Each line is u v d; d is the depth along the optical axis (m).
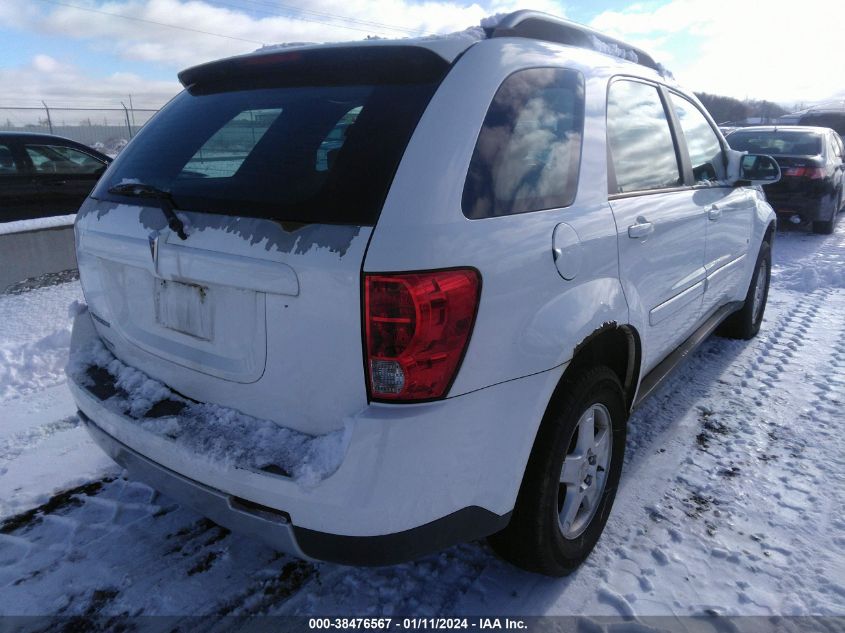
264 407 1.86
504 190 1.93
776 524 2.64
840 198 10.55
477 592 2.27
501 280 1.81
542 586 2.30
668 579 2.33
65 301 5.76
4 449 3.22
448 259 1.68
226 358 1.91
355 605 2.20
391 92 1.94
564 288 2.07
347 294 1.63
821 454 3.21
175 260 1.93
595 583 2.31
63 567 2.37
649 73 3.16
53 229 6.24
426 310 1.63
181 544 2.51
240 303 1.84
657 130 3.07
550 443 2.06
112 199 2.27
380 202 1.68
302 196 1.78
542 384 1.97
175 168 2.15
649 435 3.42
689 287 3.23
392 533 1.67
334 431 1.73
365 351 1.64
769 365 4.44
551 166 2.17
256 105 2.20
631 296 2.48
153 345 2.14
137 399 2.11
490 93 1.98
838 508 2.75
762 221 4.56
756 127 10.55
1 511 2.69
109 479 2.96
